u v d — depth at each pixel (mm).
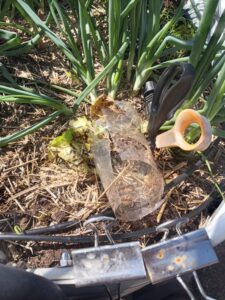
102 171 211
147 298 223
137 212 204
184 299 221
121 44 233
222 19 188
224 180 222
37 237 195
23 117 232
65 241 196
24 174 218
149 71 235
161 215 209
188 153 219
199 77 207
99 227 202
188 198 215
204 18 186
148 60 232
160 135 205
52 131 229
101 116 217
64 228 203
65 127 229
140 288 212
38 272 185
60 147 218
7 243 199
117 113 217
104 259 179
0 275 173
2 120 230
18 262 197
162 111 199
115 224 201
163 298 223
